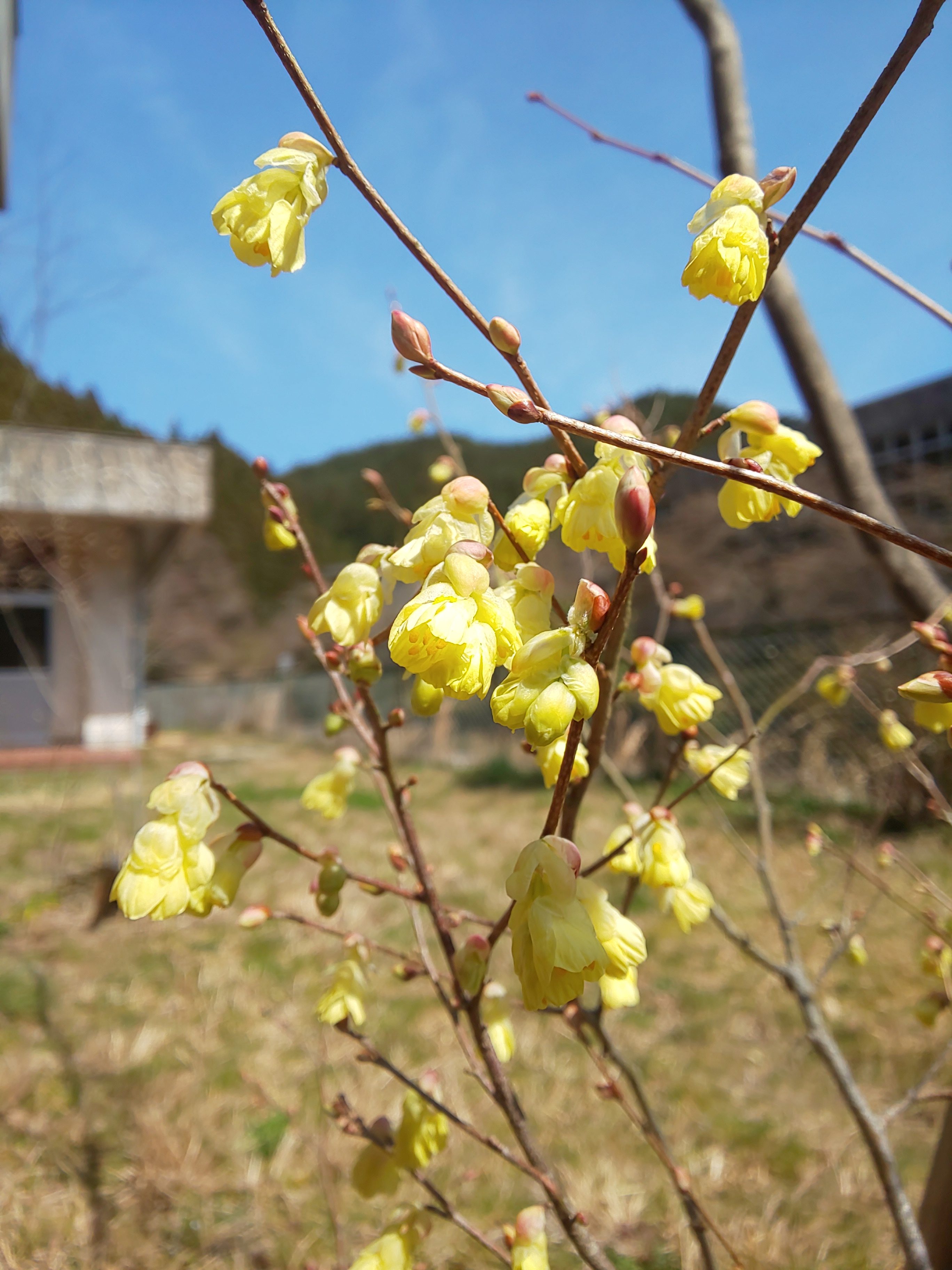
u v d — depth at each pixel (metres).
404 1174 0.41
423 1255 0.37
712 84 0.30
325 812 0.25
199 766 0.18
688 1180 0.24
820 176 0.14
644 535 0.11
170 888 0.16
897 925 0.75
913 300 0.23
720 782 0.24
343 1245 0.37
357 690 0.20
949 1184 0.23
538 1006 0.13
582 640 0.12
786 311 0.29
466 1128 0.19
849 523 0.12
